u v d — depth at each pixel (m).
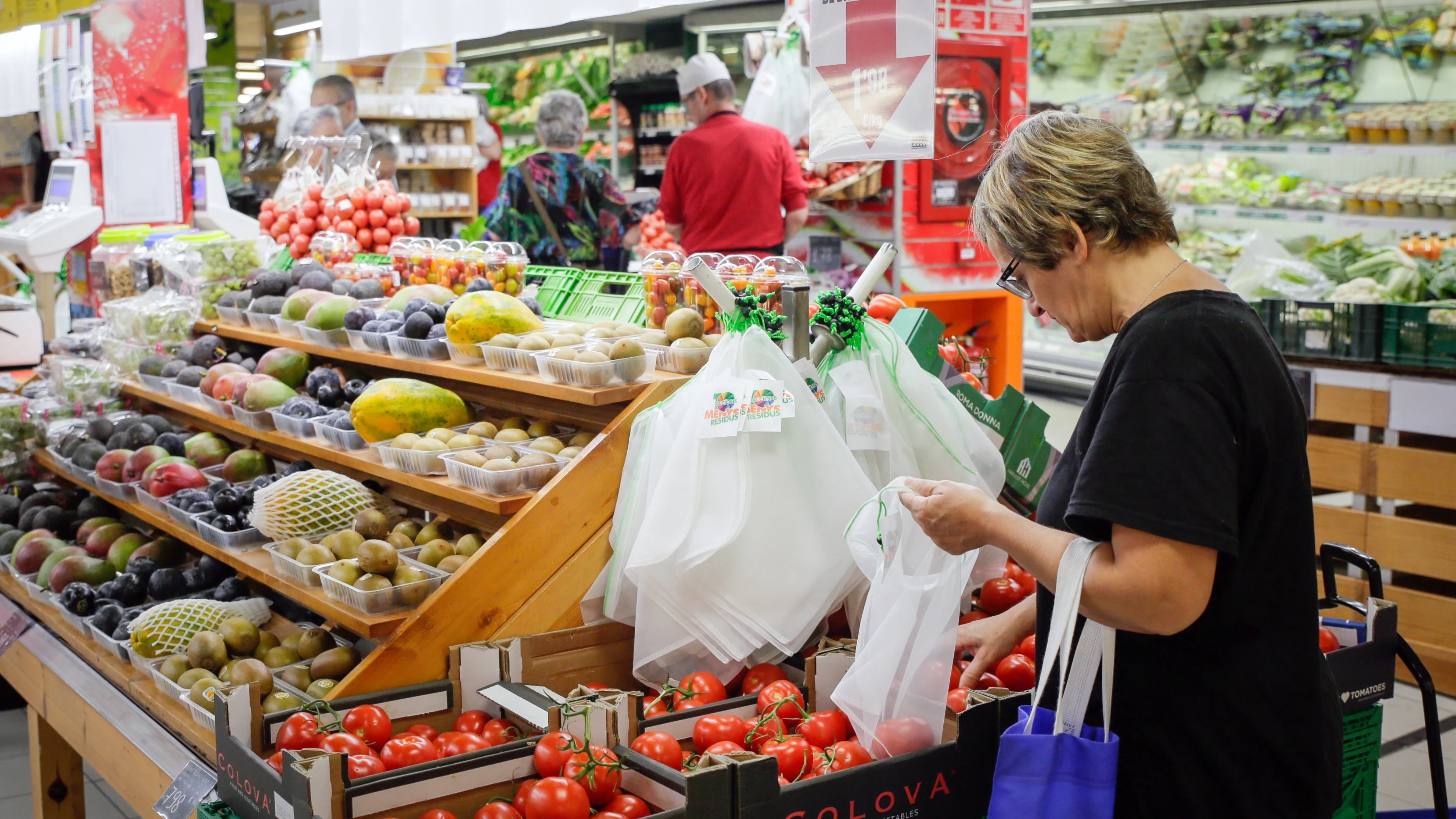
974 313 5.68
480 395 2.93
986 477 2.40
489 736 2.02
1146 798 1.51
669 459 2.17
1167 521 1.32
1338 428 4.75
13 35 5.98
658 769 1.71
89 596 3.00
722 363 2.19
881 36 2.32
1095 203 1.45
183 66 5.50
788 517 2.13
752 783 1.60
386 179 7.09
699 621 2.14
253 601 2.82
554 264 5.61
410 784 1.73
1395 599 4.30
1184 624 1.36
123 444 3.61
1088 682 1.50
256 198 8.41
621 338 2.52
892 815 1.73
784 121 5.81
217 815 1.93
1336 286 5.43
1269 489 1.42
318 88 7.20
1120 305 1.49
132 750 2.38
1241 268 5.70
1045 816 1.48
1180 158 7.88
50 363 4.43
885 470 2.30
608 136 10.55
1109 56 8.16
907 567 1.85
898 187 5.23
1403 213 6.48
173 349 4.11
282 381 3.38
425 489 2.54
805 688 2.09
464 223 8.61
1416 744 3.73
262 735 2.01
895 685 1.84
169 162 5.53
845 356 2.35
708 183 5.54
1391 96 6.77
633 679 2.35
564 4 2.85
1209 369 1.38
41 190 6.82
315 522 2.70
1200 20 7.55
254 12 9.80
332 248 4.44
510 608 2.25
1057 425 8.00
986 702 1.81
